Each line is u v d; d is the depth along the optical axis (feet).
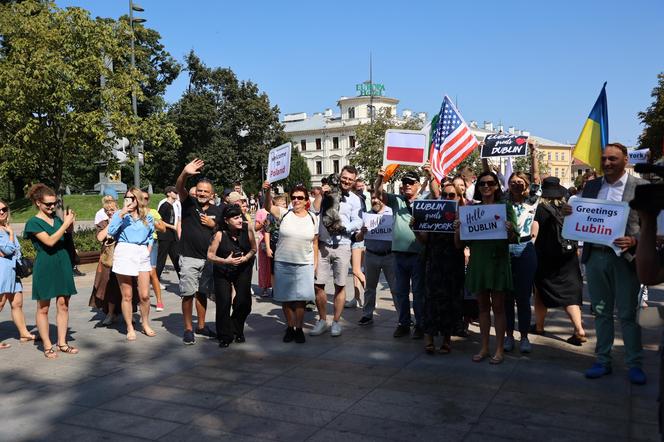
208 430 13.78
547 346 20.79
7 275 22.02
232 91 194.49
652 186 7.80
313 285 21.62
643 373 16.61
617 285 16.70
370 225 23.77
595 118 19.99
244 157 194.70
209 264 22.44
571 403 15.06
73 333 24.11
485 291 18.84
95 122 46.57
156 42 175.01
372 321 25.26
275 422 14.17
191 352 20.77
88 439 13.39
